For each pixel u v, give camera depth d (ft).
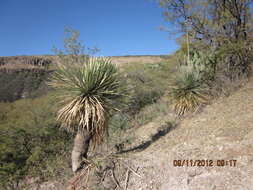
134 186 14.89
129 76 37.93
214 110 22.49
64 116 16.72
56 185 17.83
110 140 23.70
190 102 24.94
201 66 29.37
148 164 15.78
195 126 19.97
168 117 26.78
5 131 22.17
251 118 16.96
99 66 17.03
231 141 14.67
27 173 19.86
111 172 16.47
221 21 30.35
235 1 29.30
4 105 34.14
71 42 32.96
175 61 42.55
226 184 11.69
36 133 23.16
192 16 32.07
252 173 11.47
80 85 16.17
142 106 33.71
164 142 18.89
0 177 18.58
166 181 13.89
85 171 16.78
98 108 15.85
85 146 17.03
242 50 28.71
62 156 21.85
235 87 27.17
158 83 37.78
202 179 12.64
